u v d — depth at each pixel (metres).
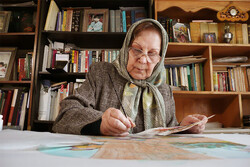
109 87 1.09
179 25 2.03
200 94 1.89
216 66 2.01
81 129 0.69
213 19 2.30
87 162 0.18
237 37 2.03
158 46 1.06
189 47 1.97
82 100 0.92
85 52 1.96
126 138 0.53
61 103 0.92
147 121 1.04
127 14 2.07
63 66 1.85
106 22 2.04
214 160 0.19
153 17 2.08
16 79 2.04
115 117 0.66
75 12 2.07
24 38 2.05
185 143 0.39
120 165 0.17
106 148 0.29
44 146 0.28
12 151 0.24
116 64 1.13
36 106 1.83
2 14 2.10
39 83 1.89
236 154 0.24
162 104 1.08
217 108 2.19
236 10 2.01
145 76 1.10
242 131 1.58
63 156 0.21
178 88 1.90
